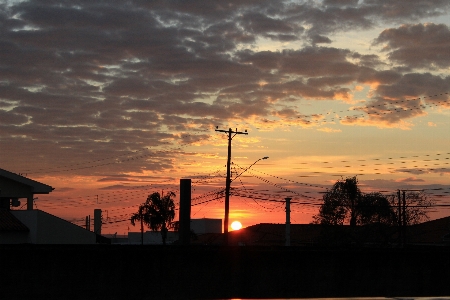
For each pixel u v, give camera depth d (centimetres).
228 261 2777
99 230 6500
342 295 2847
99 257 2630
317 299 891
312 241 6706
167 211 6462
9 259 2522
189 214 3684
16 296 2503
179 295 2686
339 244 5891
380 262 2938
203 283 2727
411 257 2980
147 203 6488
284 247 2842
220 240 7756
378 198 6150
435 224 6625
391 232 6012
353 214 6131
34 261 2547
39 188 4034
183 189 3697
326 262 2870
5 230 3506
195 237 7294
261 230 7875
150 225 6444
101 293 2606
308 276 2841
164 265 2705
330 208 6116
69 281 2575
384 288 2911
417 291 2948
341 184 6156
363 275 2905
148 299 2659
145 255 2691
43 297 2533
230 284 2755
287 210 5612
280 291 2794
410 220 6288
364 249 2925
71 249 2594
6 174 3922
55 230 3738
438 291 2973
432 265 2998
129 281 2648
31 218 3675
